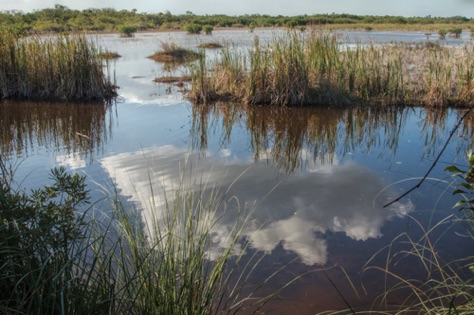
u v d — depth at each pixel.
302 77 10.93
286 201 5.27
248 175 6.14
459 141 8.06
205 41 27.91
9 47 11.73
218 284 3.38
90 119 9.63
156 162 6.70
